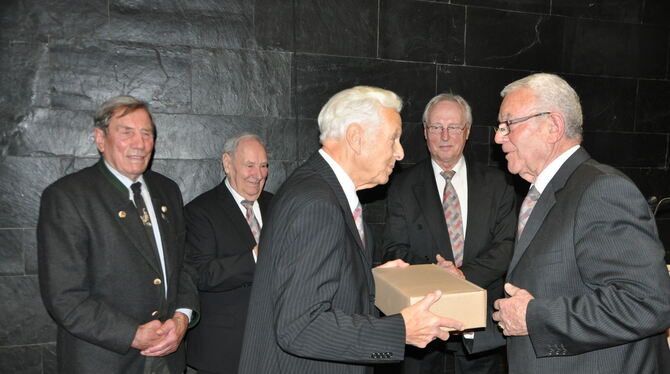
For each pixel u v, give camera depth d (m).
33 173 2.50
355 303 1.25
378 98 1.31
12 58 2.43
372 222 3.01
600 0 3.27
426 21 3.01
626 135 3.38
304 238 1.13
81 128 2.54
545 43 3.20
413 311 1.23
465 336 1.69
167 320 1.83
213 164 2.75
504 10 3.12
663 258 1.20
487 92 3.13
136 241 1.79
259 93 2.79
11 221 2.48
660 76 3.41
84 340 1.67
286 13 2.80
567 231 1.29
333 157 1.34
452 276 1.54
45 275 1.67
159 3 2.62
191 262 2.11
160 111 2.65
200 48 2.69
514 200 2.39
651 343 1.31
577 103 1.42
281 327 1.11
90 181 1.79
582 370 1.28
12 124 2.46
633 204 1.20
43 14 2.46
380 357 1.14
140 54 2.60
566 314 1.22
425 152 3.06
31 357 2.54
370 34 2.93
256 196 2.30
